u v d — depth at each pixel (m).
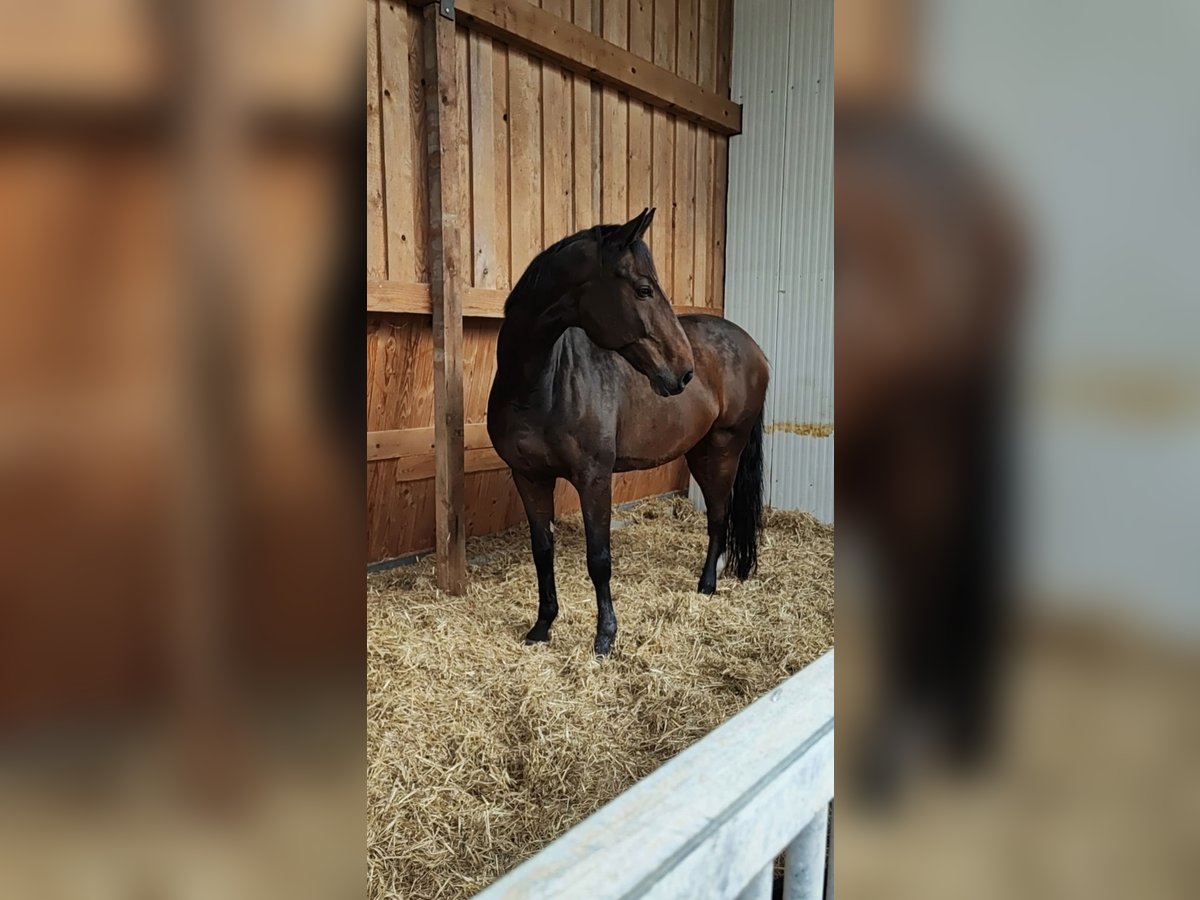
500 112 2.76
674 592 2.68
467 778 1.54
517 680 1.94
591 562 2.14
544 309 1.91
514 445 2.06
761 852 0.49
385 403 2.59
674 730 1.78
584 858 0.42
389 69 2.29
